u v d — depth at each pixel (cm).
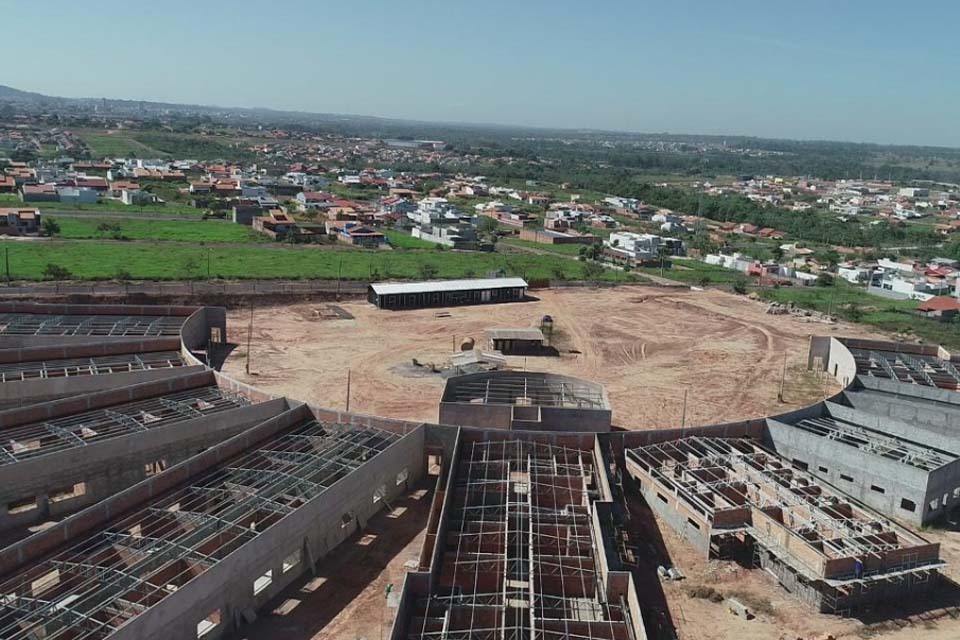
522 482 5834
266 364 9262
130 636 3584
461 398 7475
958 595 4953
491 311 12675
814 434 6662
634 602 4234
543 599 4466
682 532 5562
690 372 9825
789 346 11325
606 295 14450
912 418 7462
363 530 5534
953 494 6166
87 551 4388
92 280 12375
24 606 3831
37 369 7294
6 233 16400
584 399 7550
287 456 5800
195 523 4725
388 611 4575
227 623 4262
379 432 6350
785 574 4941
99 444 5606
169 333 8981
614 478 6284
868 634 4494
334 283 13612
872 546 4941
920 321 13775
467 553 4831
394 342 10531
